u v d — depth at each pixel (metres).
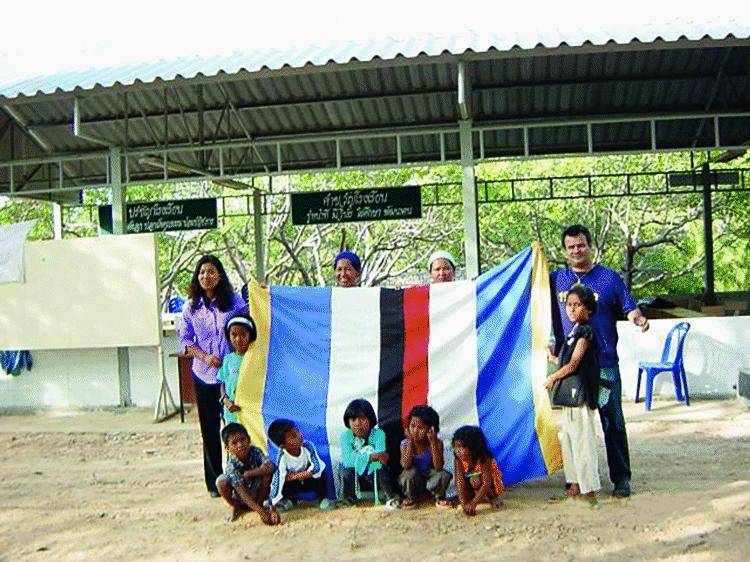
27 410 11.00
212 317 6.60
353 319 6.60
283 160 16.36
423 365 6.47
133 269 10.53
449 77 12.73
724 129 14.89
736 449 7.56
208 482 6.69
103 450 8.83
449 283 6.60
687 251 25.78
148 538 5.73
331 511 6.09
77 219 26.22
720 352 9.88
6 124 13.80
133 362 10.88
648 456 7.44
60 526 6.12
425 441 6.10
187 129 13.12
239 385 6.45
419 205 13.44
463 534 5.46
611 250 26.81
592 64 12.39
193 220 14.18
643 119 11.78
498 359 6.42
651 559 4.89
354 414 6.08
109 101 13.27
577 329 6.02
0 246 10.84
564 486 6.55
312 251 26.98
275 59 10.02
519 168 24.27
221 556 5.28
